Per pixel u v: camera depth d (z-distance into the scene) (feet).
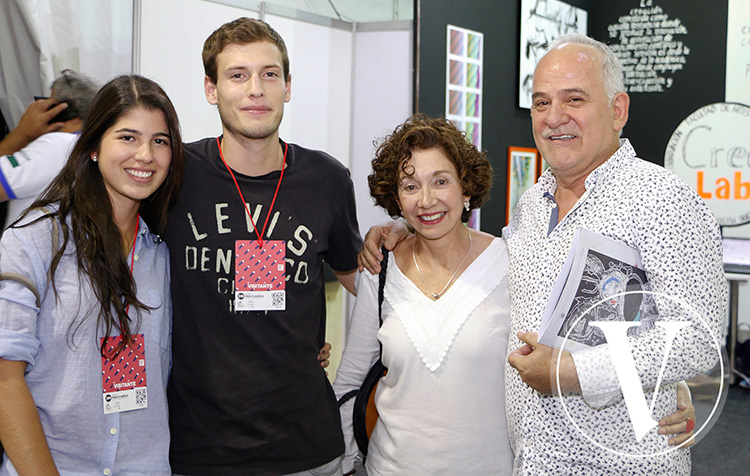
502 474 5.64
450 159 5.69
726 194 17.43
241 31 5.76
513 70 16.97
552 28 17.83
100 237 5.10
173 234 5.88
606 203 4.96
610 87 5.20
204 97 12.39
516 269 5.64
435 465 5.60
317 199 6.26
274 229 6.00
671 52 17.87
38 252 4.93
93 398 5.06
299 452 5.94
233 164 6.02
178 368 5.89
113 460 5.14
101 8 11.18
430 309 5.77
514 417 5.37
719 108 17.34
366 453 6.46
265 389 5.79
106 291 5.05
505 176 17.02
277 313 5.88
